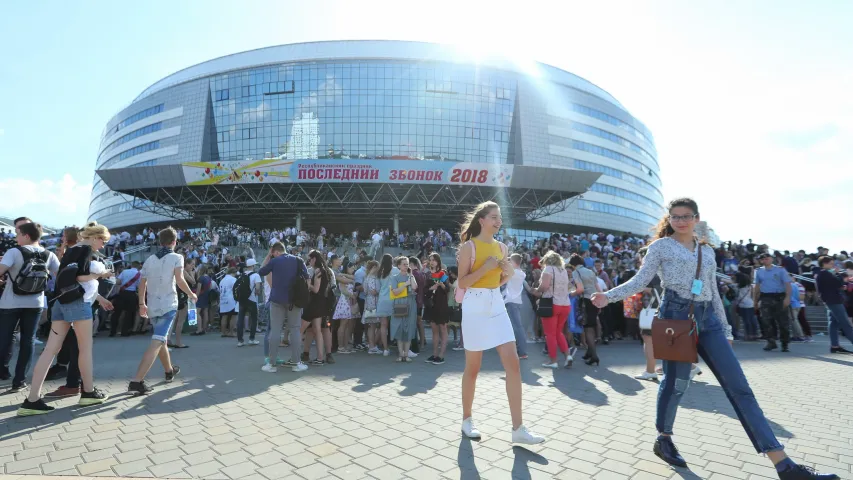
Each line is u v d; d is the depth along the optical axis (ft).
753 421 9.00
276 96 162.40
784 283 28.53
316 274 23.09
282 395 16.29
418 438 11.59
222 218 160.15
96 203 232.94
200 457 10.07
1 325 16.66
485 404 15.26
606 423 13.05
